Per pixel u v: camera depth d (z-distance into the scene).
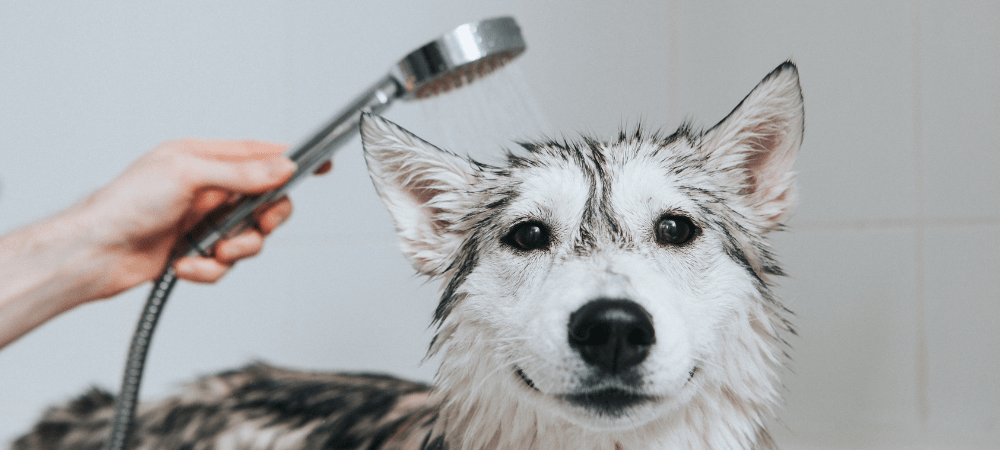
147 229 1.03
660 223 0.92
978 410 1.60
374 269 1.94
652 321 0.79
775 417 1.04
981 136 1.59
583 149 1.03
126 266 1.07
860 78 1.65
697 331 0.88
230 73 2.06
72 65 2.19
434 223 1.11
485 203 1.04
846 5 1.65
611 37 1.76
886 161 1.65
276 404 1.55
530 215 0.94
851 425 1.66
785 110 0.98
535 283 0.91
